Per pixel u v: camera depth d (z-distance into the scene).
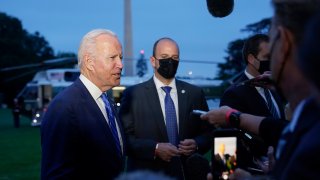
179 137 4.05
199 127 4.06
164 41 4.16
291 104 1.23
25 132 22.45
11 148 15.33
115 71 2.82
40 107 27.70
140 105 4.06
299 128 1.12
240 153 1.73
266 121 1.61
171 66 4.09
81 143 2.60
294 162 1.01
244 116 1.70
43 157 2.61
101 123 2.69
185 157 3.93
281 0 1.17
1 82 80.50
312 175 0.97
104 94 2.93
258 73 3.32
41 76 29.47
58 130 2.55
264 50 3.26
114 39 2.88
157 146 3.77
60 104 2.60
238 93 3.28
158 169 3.87
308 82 1.07
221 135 1.71
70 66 42.22
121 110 4.09
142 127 4.01
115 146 2.76
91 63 2.80
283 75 1.21
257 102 3.26
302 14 1.12
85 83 2.79
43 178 2.60
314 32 0.94
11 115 42.88
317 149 0.97
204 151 3.89
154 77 4.21
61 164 2.53
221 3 2.29
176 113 4.11
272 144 1.59
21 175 9.87
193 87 4.27
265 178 1.23
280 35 1.18
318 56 0.93
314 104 1.11
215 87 17.70
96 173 2.64
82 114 2.63
